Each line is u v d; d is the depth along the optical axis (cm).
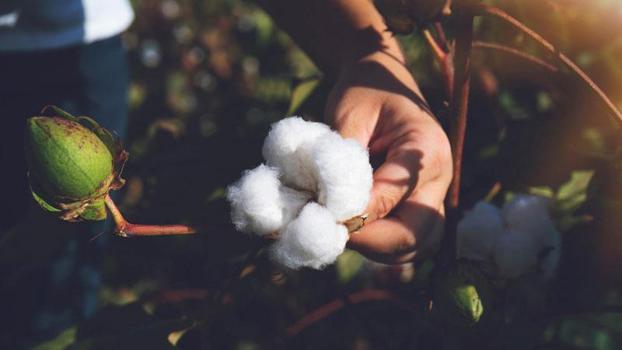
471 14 83
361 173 71
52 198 72
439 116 96
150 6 299
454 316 82
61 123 72
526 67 112
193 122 130
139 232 74
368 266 119
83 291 127
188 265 116
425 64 202
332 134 72
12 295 122
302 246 70
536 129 103
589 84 84
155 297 97
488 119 108
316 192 72
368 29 101
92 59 130
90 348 90
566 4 106
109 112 134
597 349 107
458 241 94
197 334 98
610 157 101
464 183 104
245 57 293
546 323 90
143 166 104
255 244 94
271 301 132
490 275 88
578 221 101
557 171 102
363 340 117
